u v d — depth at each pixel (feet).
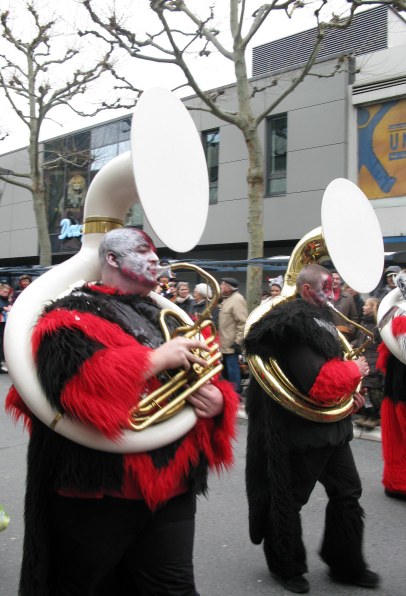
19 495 15.31
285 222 54.49
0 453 19.45
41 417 5.83
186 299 28.84
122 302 6.56
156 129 6.41
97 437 5.81
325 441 9.68
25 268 50.42
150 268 6.73
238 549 12.30
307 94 52.80
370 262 10.80
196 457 6.52
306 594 10.17
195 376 6.48
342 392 8.98
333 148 51.26
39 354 5.81
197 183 6.72
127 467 6.01
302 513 14.25
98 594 6.73
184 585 6.38
